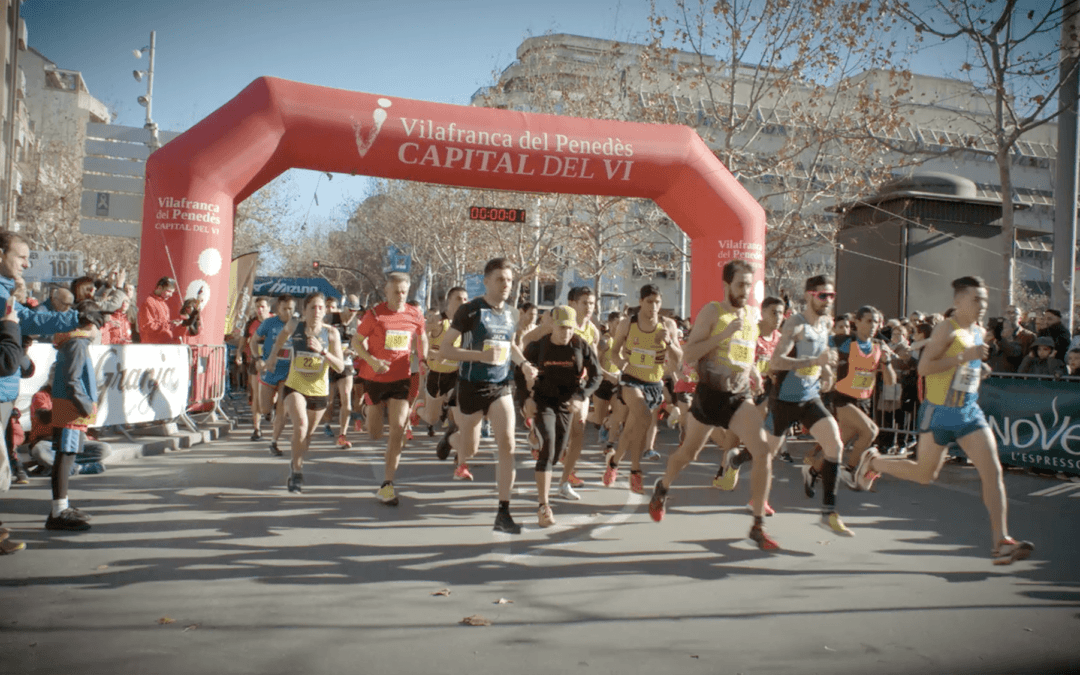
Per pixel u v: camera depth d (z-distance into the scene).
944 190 19.84
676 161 12.80
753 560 5.27
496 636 3.80
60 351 5.69
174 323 10.80
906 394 10.76
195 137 11.01
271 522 6.07
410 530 5.95
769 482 5.61
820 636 3.87
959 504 7.44
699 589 4.60
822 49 18.17
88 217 13.23
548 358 6.18
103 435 9.86
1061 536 6.16
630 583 4.70
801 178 21.61
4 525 5.75
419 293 41.62
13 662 3.37
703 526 6.24
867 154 19.47
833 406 7.87
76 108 57.16
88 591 4.34
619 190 12.96
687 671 3.42
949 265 19.33
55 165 39.19
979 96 15.48
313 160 11.56
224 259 11.19
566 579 4.76
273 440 9.66
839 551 5.54
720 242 13.38
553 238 29.52
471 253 34.81
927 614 4.22
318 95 11.34
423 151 11.70
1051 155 41.16
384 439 11.66
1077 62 12.95
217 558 5.04
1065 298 13.19
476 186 12.39
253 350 11.16
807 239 21.30
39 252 19.19
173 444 9.84
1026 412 9.37
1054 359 9.82
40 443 7.56
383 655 3.55
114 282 11.32
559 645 3.70
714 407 5.68
